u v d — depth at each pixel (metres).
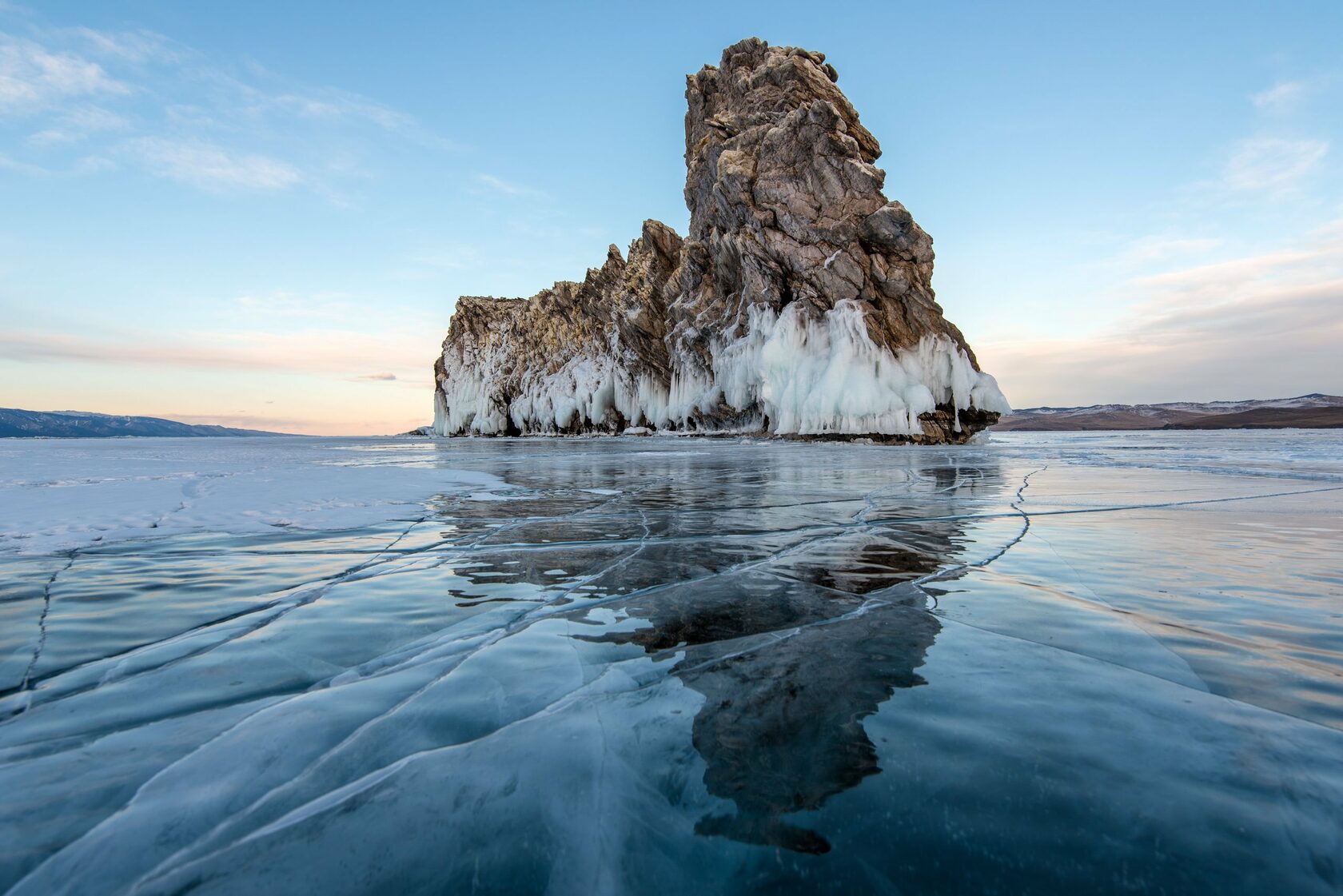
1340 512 5.68
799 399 28.41
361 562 3.95
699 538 4.69
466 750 1.61
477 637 2.50
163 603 3.04
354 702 1.90
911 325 27.05
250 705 1.88
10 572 3.71
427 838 1.28
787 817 1.36
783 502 6.74
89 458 18.31
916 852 1.25
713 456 16.61
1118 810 1.35
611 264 47.47
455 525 5.37
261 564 3.90
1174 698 1.88
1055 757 1.56
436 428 68.12
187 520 5.73
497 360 61.09
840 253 27.58
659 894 1.15
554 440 41.09
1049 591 3.13
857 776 1.50
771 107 32.28
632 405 46.00
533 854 1.24
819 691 1.96
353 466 13.62
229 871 1.18
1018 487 8.02
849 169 27.80
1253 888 1.12
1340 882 1.14
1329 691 1.92
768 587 3.26
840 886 1.16
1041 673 2.09
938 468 11.43
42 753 1.59
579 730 1.71
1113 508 6.05
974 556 3.99
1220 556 3.90
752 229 30.38
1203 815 1.32
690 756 1.59
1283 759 1.52
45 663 2.25
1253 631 2.50
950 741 1.65
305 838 1.28
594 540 4.67
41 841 1.25
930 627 2.58
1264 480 8.49
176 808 1.37
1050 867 1.19
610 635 2.52
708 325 35.75
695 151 37.59
